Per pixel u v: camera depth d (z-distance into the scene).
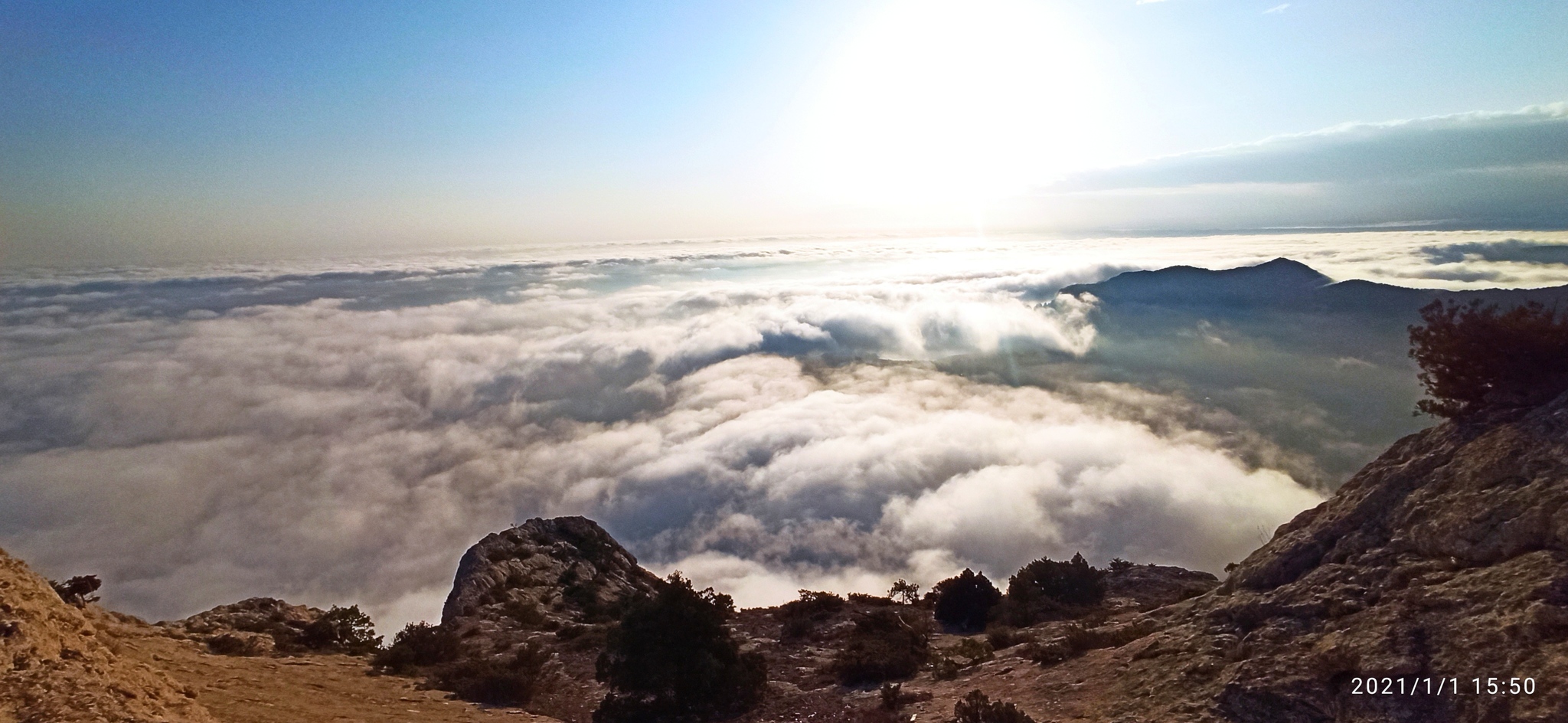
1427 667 7.62
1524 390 9.78
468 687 15.29
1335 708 7.97
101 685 8.34
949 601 23.52
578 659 18.22
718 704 14.45
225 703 11.16
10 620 8.65
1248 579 10.81
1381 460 10.78
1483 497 8.74
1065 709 10.30
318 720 11.26
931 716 11.59
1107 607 22.17
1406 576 8.75
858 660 15.82
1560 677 6.65
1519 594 7.52
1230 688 8.81
